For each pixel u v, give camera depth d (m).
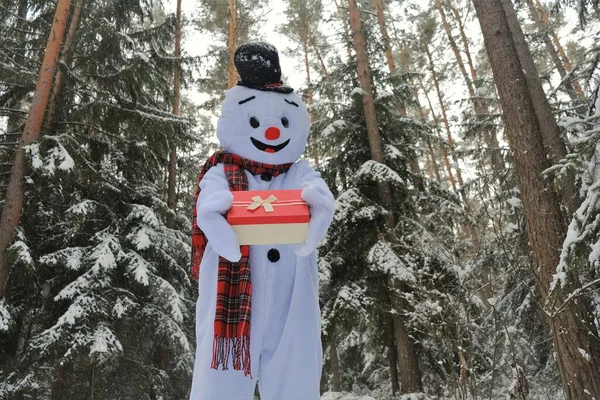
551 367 7.08
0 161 9.20
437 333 5.12
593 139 4.20
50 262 8.26
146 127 9.58
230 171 1.95
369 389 12.98
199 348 1.80
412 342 8.52
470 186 7.98
